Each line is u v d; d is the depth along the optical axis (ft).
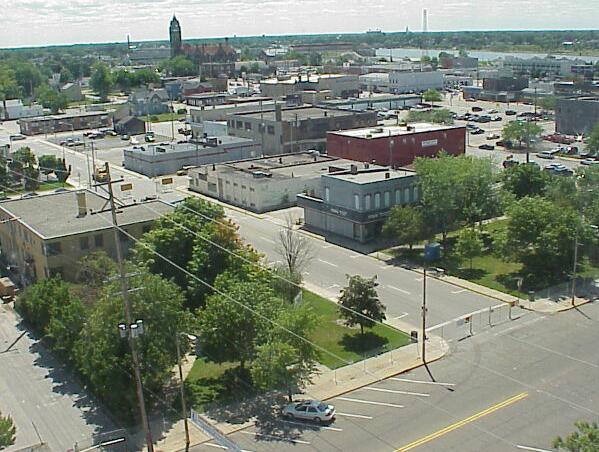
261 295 169.27
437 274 237.66
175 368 175.01
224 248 205.98
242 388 165.58
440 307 209.46
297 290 203.21
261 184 334.85
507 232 232.32
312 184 346.74
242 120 478.18
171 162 434.30
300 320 157.99
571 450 97.09
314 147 453.99
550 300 212.43
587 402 152.46
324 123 455.22
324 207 294.05
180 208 232.94
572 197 263.08
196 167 403.13
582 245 225.56
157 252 211.82
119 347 149.07
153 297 154.51
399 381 165.48
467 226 270.67
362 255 263.08
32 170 407.85
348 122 463.83
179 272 211.20
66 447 144.15
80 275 213.25
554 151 453.58
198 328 166.81
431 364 173.37
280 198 342.03
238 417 152.56
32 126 625.41
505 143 487.61
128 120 601.62
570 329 191.11
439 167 274.16
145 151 442.09
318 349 163.73
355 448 138.41
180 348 157.79
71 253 225.97
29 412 159.63
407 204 287.07
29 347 194.59
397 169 307.78
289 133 443.73
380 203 280.31
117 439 145.79
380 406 154.30
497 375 166.20
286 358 150.00
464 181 268.41
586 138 478.18
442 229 278.46
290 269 212.23
